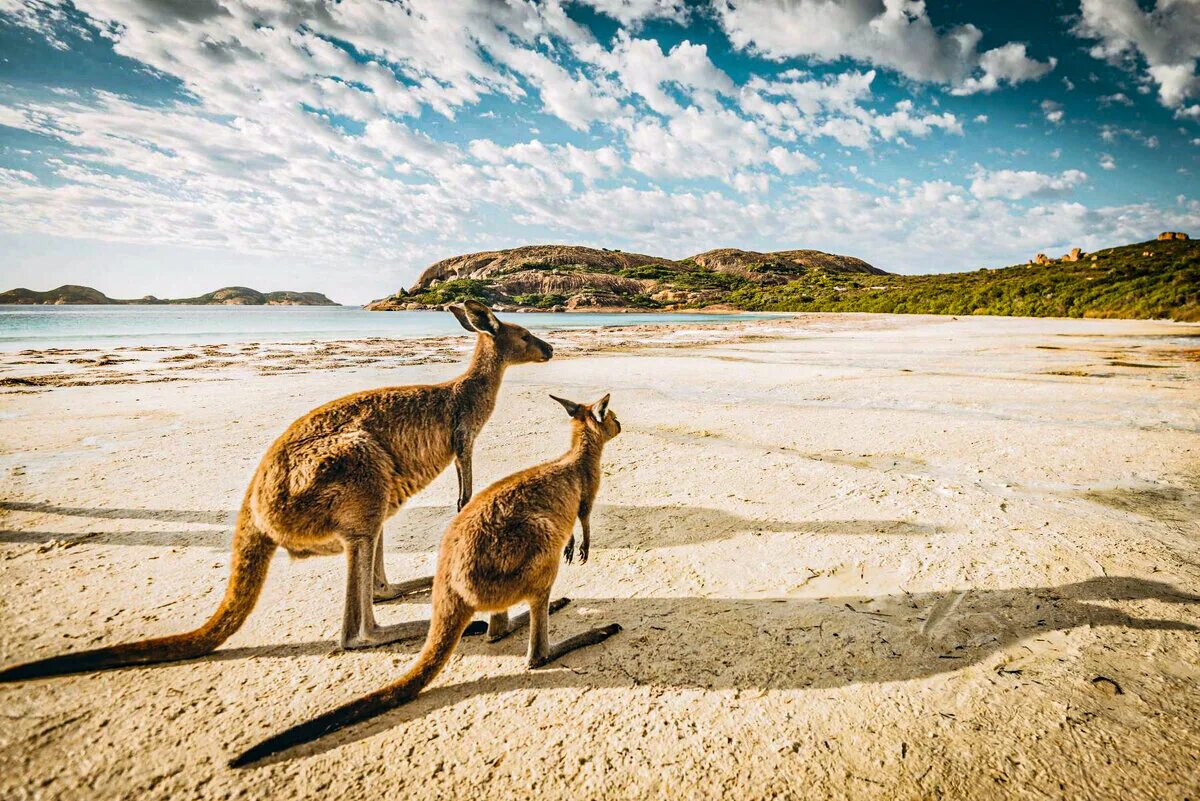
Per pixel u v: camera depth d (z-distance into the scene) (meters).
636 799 2.37
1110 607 3.76
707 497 6.21
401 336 36.75
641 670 3.27
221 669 3.29
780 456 7.75
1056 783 2.40
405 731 2.79
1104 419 9.55
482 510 3.16
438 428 4.25
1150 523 5.20
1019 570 4.31
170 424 9.61
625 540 5.17
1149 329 29.70
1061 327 33.72
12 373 16.16
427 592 4.35
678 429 9.51
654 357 22.20
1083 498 5.90
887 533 5.11
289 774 2.51
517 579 3.06
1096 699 2.90
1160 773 2.43
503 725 2.83
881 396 12.31
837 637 3.54
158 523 5.45
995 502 5.80
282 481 3.20
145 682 3.15
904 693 3.00
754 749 2.64
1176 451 7.52
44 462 7.41
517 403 12.22
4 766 2.51
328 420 3.64
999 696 2.95
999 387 13.05
